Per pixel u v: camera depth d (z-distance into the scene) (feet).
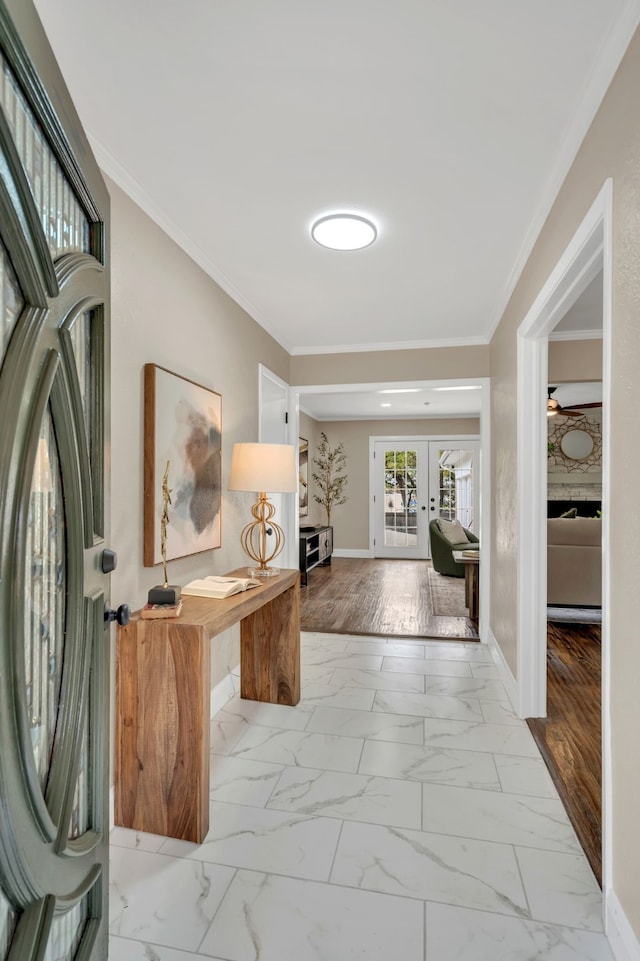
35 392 2.35
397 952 4.36
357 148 5.86
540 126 5.46
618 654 4.35
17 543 2.18
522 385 8.83
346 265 8.98
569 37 4.34
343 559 27.27
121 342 6.43
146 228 6.99
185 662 5.86
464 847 5.62
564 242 6.08
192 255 8.32
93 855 3.25
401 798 6.48
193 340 8.40
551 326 8.05
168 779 5.83
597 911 4.79
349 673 10.75
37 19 2.32
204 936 4.50
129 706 5.97
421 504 27.48
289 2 4.02
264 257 8.63
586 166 5.26
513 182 6.49
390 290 10.12
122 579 6.45
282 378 13.56
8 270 2.16
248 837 5.78
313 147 5.84
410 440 27.53
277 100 5.12
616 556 4.39
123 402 6.47
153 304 7.18
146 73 4.78
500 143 5.76
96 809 3.40
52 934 2.75
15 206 2.12
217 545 9.21
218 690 9.05
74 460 2.95
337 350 14.03
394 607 16.44
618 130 4.35
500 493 11.05
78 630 3.01
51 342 2.57
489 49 4.49
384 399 21.81
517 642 8.87
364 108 5.22
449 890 5.02
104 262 3.56
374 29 4.29
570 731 8.20
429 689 9.91
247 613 7.12
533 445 8.82
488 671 10.87
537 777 6.93
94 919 3.32
